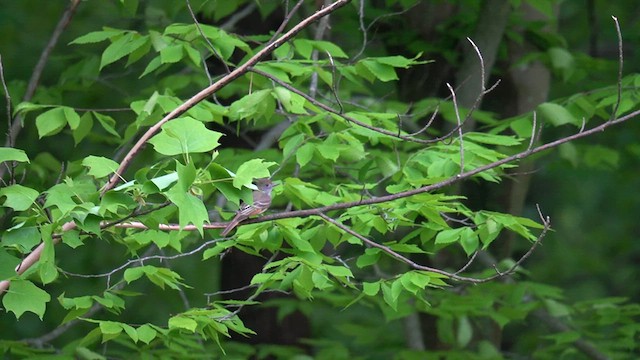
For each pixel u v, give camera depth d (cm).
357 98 1270
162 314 2041
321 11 782
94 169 727
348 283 831
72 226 745
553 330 1379
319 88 1260
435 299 1268
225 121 1432
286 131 935
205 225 783
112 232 786
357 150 888
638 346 1317
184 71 1317
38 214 732
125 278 829
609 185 2377
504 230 1510
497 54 1465
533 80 1488
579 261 2423
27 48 1850
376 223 826
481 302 1228
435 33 1450
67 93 1330
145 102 945
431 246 1247
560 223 2431
